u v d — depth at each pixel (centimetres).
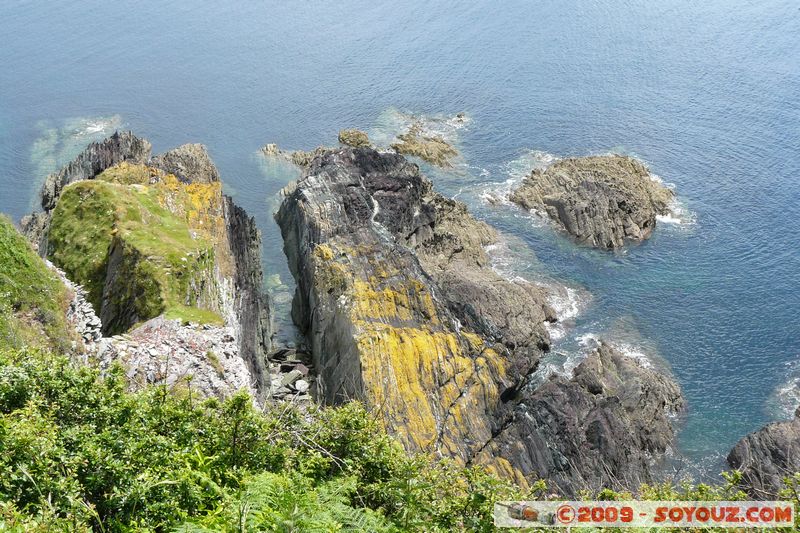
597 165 8244
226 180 8462
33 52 11919
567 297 6625
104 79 11075
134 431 1697
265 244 7344
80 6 14112
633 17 13538
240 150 9175
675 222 7712
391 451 1928
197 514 1499
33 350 2000
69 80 10988
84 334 3509
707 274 6925
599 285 6819
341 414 1994
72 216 5459
